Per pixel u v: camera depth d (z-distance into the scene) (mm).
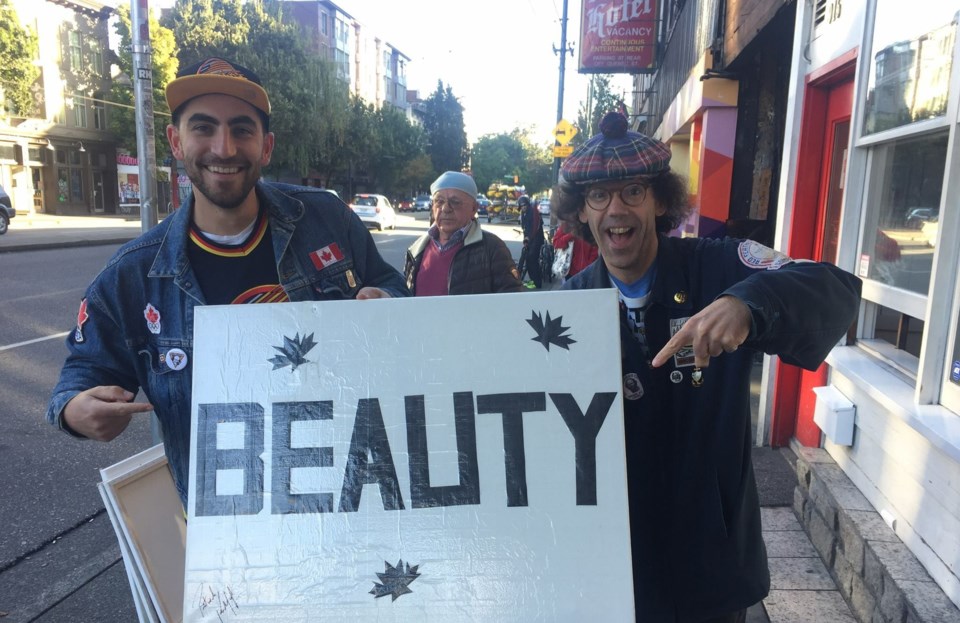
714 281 1562
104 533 3344
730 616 1595
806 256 3721
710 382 1540
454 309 1442
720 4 6277
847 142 3354
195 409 1449
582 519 1373
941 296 2061
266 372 1458
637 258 1600
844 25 3066
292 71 31688
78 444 4363
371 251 2082
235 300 1772
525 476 1397
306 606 1370
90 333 1706
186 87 1616
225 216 1747
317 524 1398
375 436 1427
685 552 1568
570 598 1346
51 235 18578
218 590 1381
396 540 1385
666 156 1535
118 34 29344
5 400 5086
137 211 32875
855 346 2928
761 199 6488
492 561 1370
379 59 63562
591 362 1419
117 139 33344
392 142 47906
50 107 29609
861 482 2637
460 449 1413
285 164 33531
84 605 2777
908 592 1982
